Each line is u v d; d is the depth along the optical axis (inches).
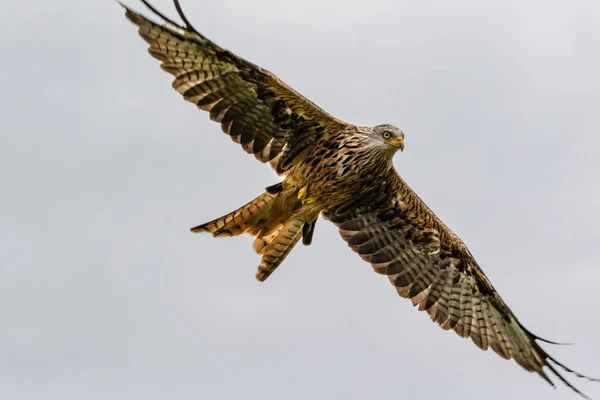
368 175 689.6
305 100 650.8
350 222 743.7
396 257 750.5
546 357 704.4
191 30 613.3
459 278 739.4
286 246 698.2
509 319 719.7
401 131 678.5
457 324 738.2
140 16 621.0
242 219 685.3
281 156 681.6
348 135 676.1
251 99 656.4
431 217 732.7
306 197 690.8
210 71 639.8
